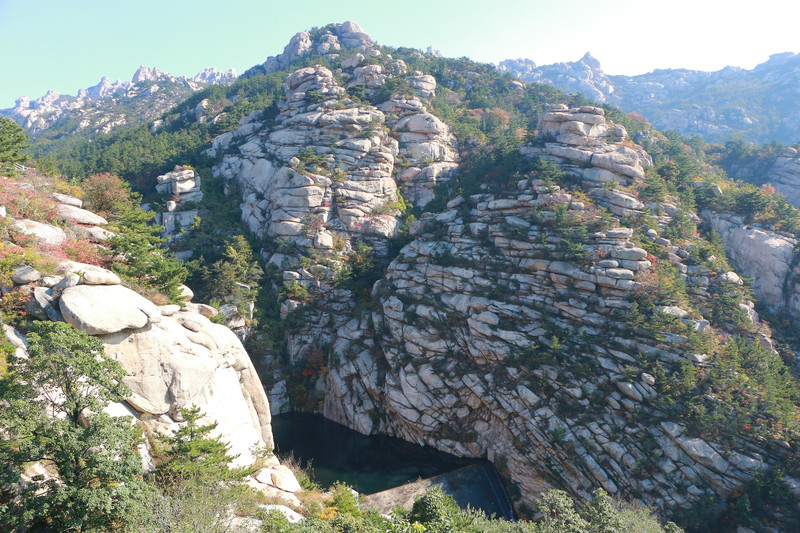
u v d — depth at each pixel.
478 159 77.31
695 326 45.72
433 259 62.12
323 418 63.91
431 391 54.34
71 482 15.54
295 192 74.12
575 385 45.94
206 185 82.88
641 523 27.05
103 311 22.70
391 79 95.00
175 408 24.67
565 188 60.25
